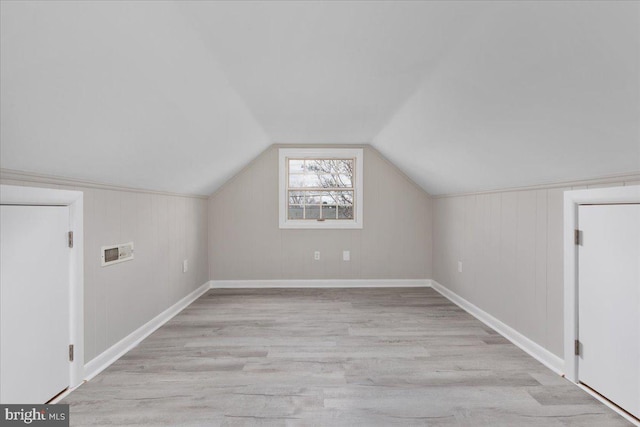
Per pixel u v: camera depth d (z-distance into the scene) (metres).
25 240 1.74
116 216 2.58
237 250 4.76
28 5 1.03
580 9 1.12
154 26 1.39
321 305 3.89
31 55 1.18
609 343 1.92
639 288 1.74
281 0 1.40
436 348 2.69
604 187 1.94
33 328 1.79
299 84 2.36
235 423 1.76
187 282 4.00
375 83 2.32
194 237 4.22
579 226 2.14
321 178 4.85
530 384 2.14
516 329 2.83
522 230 2.74
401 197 4.79
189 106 2.21
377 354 2.57
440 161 3.41
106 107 1.67
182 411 1.85
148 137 2.21
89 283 2.25
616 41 1.14
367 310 3.70
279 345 2.75
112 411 1.85
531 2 1.21
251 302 4.02
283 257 4.79
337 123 3.49
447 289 4.28
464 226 3.81
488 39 1.52
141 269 2.95
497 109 1.97
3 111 1.31
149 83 1.71
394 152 4.23
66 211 2.04
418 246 4.82
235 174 4.71
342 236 4.80
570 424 1.74
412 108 2.71
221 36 1.66
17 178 1.70
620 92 1.32
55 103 1.44
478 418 1.80
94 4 1.14
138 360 2.48
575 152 1.90
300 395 2.01
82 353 2.14
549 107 1.67
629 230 1.79
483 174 3.01
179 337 2.93
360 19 1.55
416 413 1.84
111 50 1.37
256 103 2.77
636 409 1.76
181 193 3.79
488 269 3.28
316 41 1.74
